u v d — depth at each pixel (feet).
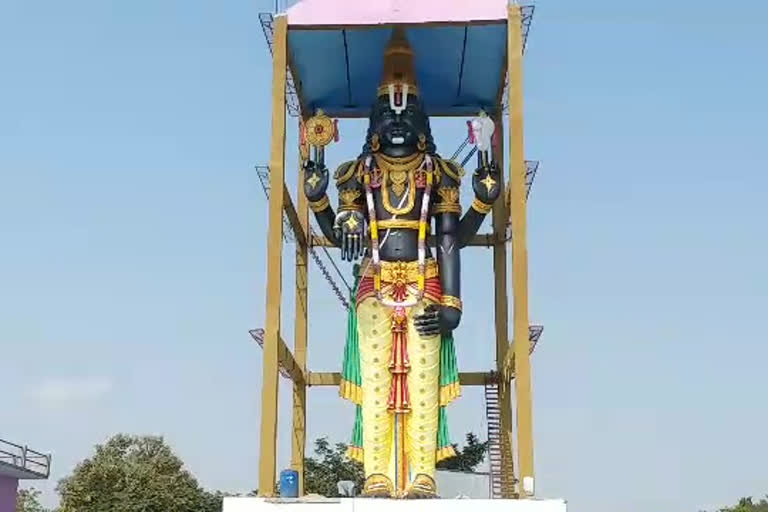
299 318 102.78
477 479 123.03
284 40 86.89
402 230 85.81
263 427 77.51
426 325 84.23
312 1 88.63
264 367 78.89
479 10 87.25
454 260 86.33
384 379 84.12
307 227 104.58
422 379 83.71
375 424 83.46
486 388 101.96
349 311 88.53
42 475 134.21
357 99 106.11
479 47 95.25
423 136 87.51
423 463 82.74
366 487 81.92
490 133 87.66
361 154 89.10
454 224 87.40
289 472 80.28
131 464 192.54
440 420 84.89
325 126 88.63
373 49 95.14
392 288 84.94
